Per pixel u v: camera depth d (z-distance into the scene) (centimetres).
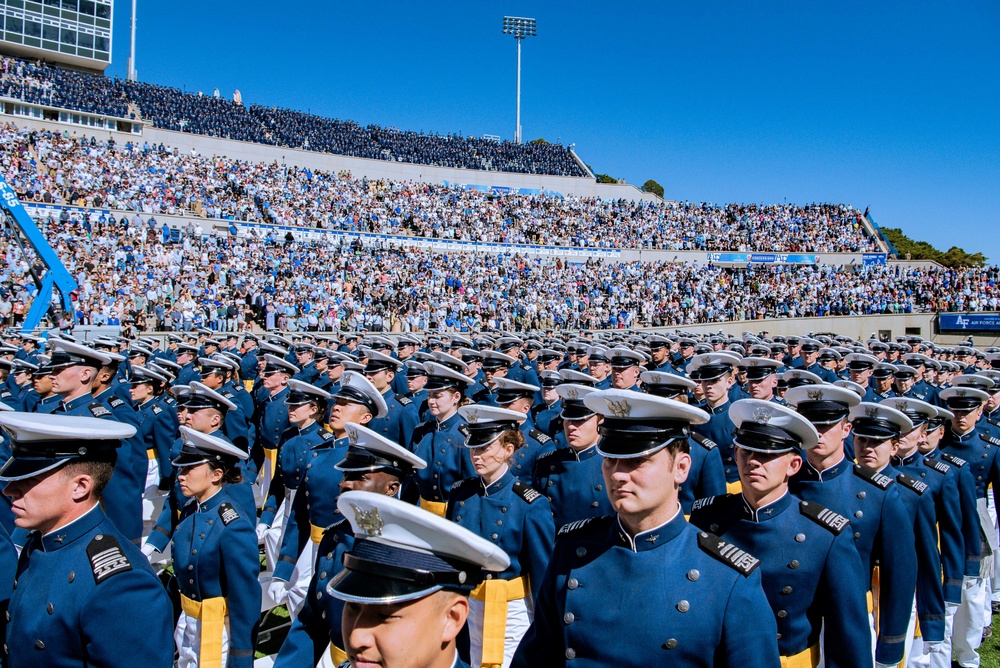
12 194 2252
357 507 299
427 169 6159
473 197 5925
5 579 464
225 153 5300
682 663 339
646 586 354
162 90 5703
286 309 3397
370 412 723
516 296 4534
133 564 392
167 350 2258
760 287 5156
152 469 1095
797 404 562
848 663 423
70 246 3272
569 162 7050
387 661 276
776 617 445
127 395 1202
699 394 1084
